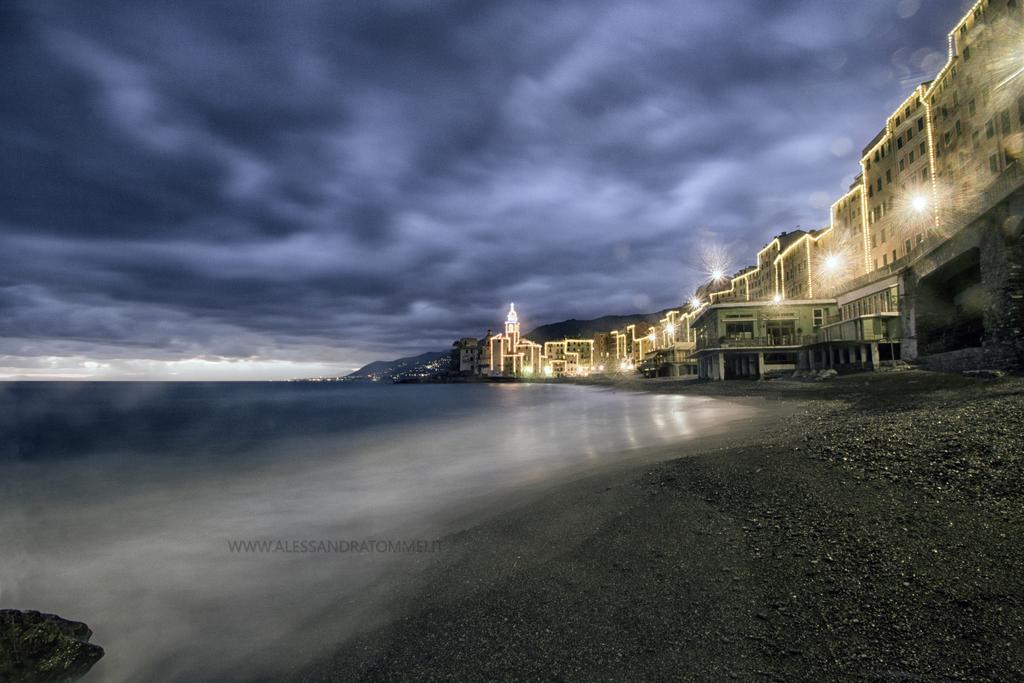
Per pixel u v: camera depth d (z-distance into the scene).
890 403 19.98
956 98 45.03
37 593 7.24
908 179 51.91
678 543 6.77
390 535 8.99
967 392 19.50
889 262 55.41
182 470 17.09
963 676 4.00
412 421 37.00
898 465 8.34
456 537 8.31
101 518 11.14
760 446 11.41
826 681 4.04
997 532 5.91
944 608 4.80
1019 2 37.75
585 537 7.43
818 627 4.71
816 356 54.28
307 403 74.12
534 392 114.44
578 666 4.52
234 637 5.80
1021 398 12.87
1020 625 4.48
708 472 9.70
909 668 4.12
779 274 86.38
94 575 7.82
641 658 4.54
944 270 37.62
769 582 5.54
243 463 18.34
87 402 81.75
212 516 11.00
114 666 5.36
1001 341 28.92
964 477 7.45
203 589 7.15
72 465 18.94
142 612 6.57
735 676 4.19
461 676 4.56
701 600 5.36
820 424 15.33
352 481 14.34
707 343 62.97
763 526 6.88
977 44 42.19
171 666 5.31
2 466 19.27
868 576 5.41
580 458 15.77
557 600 5.72
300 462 18.23
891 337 43.78
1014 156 37.97
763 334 56.38
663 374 105.75
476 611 5.68
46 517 11.33
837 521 6.68
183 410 57.41
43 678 5.05
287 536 9.33
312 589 6.96
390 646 5.19
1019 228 27.73
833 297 56.72
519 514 9.12
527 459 16.56
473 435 25.45
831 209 70.44
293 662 5.14
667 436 19.23
